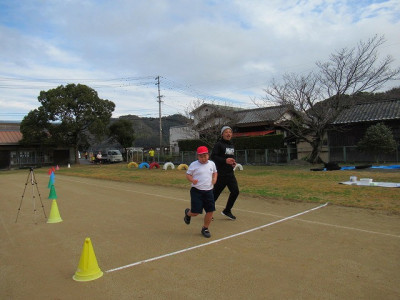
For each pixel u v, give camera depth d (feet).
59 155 139.95
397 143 72.64
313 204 27.04
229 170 22.21
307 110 75.36
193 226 21.44
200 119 111.65
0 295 12.16
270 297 11.19
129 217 25.09
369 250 15.53
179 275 13.37
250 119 109.19
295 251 15.74
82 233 20.72
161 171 73.31
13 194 42.04
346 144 80.53
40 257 16.43
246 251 15.99
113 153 152.46
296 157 89.40
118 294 11.86
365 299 10.87
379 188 32.48
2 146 126.82
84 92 124.47
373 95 94.99
